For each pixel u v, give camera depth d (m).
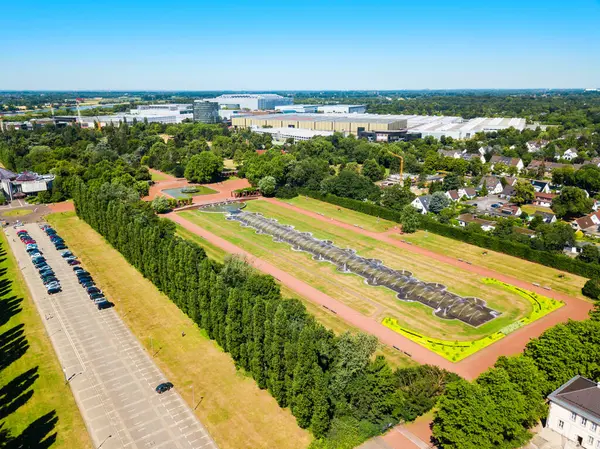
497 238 136.12
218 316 80.75
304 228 156.38
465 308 98.62
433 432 59.31
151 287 107.88
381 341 86.69
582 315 97.31
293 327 69.00
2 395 70.62
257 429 63.75
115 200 136.12
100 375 75.38
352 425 63.34
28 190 191.75
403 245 140.12
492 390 60.19
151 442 61.22
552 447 61.28
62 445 60.66
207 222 162.12
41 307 98.31
